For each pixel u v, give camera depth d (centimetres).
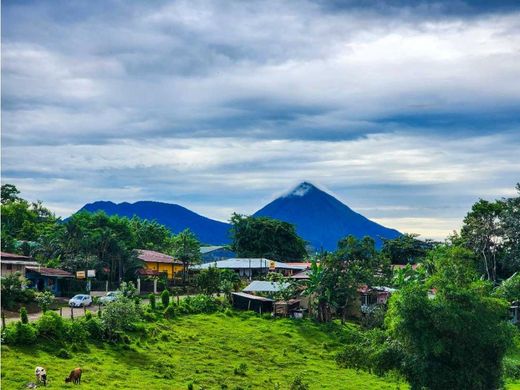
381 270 11200
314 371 7306
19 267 9438
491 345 5456
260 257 15275
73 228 11450
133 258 11675
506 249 13062
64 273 10238
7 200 15938
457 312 5388
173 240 16325
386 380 7169
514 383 6662
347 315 10519
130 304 7262
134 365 6500
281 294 10300
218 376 6600
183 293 11375
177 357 7075
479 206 13412
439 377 5434
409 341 5494
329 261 10106
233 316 9506
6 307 7769
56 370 5712
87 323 6919
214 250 18038
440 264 6012
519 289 10044
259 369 7162
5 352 5856
